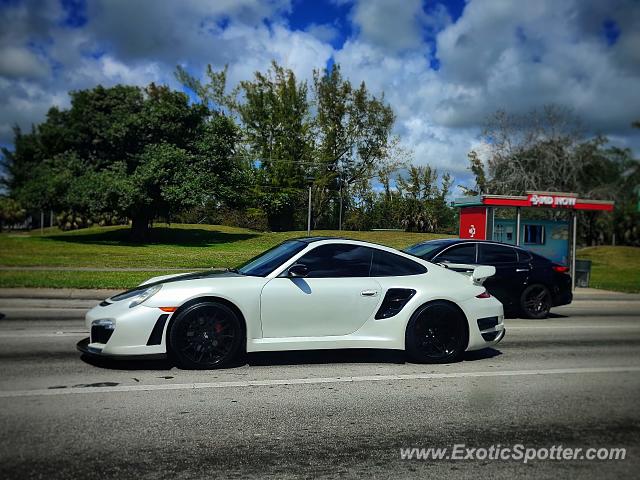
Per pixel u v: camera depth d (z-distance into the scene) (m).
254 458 3.56
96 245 31.69
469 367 6.27
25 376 5.36
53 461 3.41
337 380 5.54
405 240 37.72
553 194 17.66
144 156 36.62
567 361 6.70
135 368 5.77
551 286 10.98
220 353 5.76
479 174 42.22
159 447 3.69
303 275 5.90
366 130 58.16
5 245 29.17
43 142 39.12
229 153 41.12
